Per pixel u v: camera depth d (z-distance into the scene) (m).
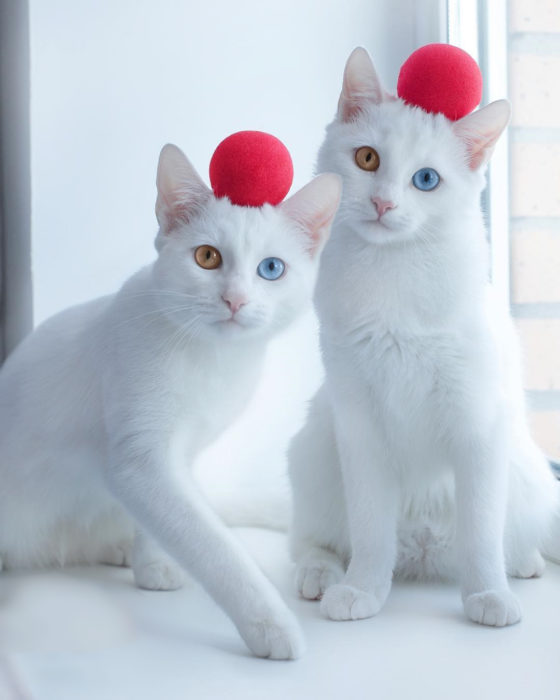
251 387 1.21
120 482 1.14
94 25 1.66
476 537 1.15
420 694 0.91
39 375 1.31
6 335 1.87
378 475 1.22
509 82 1.54
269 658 1.01
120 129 1.69
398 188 1.10
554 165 1.41
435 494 1.30
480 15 1.62
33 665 0.99
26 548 1.36
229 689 0.93
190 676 0.96
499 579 1.15
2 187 1.85
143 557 1.28
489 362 1.15
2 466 1.32
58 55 1.65
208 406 1.17
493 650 1.02
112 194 1.70
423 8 1.71
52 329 1.37
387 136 1.12
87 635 1.08
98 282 1.71
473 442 1.16
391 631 1.09
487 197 1.57
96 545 1.40
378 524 1.21
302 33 1.74
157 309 1.15
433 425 1.21
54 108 1.66
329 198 1.11
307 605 1.20
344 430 1.22
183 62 1.70
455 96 1.14
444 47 1.15
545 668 0.97
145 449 1.14
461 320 1.13
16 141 1.76
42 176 1.67
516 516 1.27
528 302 1.50
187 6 1.69
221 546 1.06
